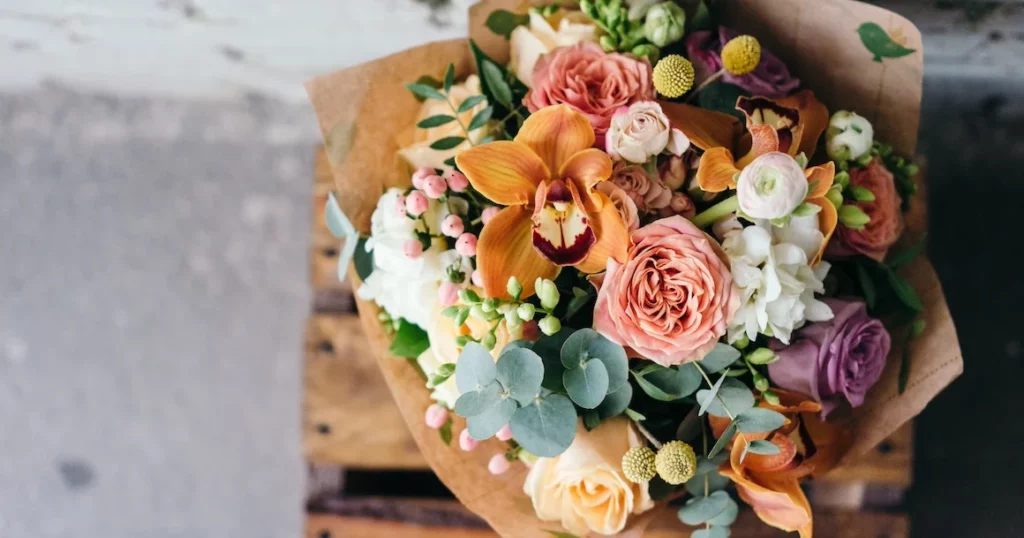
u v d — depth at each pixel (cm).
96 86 123
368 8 100
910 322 85
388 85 84
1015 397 110
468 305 77
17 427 125
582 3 82
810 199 76
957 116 110
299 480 123
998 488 109
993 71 103
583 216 75
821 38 83
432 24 101
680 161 78
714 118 80
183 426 124
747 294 75
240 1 101
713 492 83
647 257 74
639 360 79
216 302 124
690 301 74
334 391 96
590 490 79
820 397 80
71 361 125
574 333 76
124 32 109
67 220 125
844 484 95
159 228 124
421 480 104
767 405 79
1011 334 110
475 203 81
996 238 111
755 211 72
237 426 123
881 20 81
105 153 124
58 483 125
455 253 80
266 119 123
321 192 98
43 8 106
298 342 123
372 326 87
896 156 85
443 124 83
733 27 85
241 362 123
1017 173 111
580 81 79
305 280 123
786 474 82
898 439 93
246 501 124
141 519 125
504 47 85
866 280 82
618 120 76
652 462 78
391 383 87
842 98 85
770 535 92
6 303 125
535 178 76
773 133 75
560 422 76
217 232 124
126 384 124
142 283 124
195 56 113
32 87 124
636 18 81
